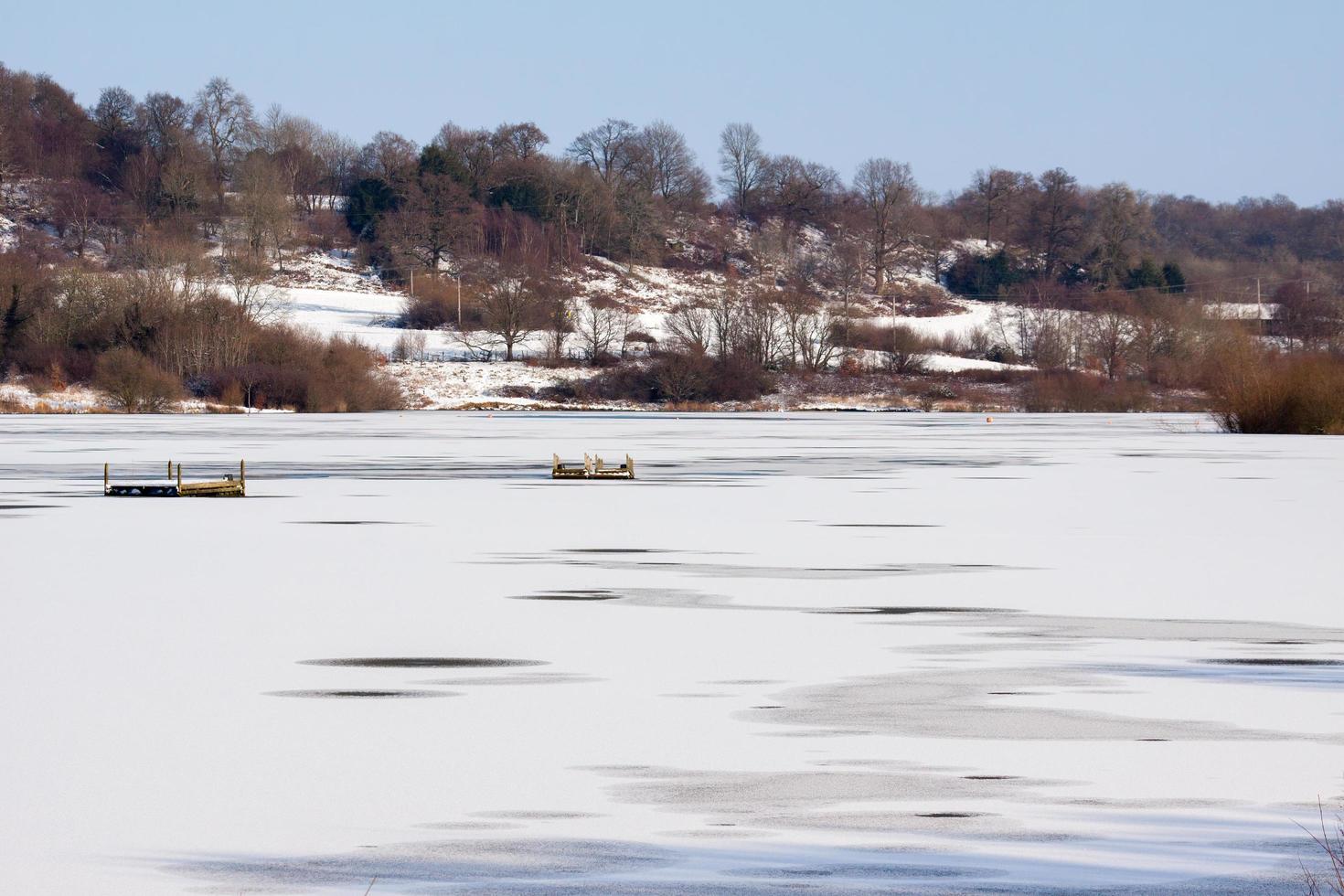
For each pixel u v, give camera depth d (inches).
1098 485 5787.4
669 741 1859.0
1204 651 2436.0
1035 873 1384.1
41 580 3213.6
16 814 1555.1
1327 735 1875.0
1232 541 3949.3
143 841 1471.5
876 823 1537.9
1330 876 1365.7
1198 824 1525.6
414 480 6131.9
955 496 5324.8
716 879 1374.3
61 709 2011.6
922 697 2105.1
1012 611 2832.2
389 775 1701.5
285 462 7337.6
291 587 3115.2
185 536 4055.1
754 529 4242.1
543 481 6082.7
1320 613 2810.0
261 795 1622.8
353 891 1339.8
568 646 2468.0
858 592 3070.9
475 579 3243.1
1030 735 1884.8
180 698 2084.2
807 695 2114.9
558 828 1519.4
